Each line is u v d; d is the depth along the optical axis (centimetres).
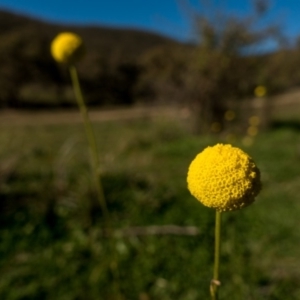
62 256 32
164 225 36
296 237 34
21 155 62
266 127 86
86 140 89
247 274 29
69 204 38
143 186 43
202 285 29
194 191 11
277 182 48
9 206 39
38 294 28
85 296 28
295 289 27
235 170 10
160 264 31
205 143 71
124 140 79
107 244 34
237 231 36
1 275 30
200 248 33
